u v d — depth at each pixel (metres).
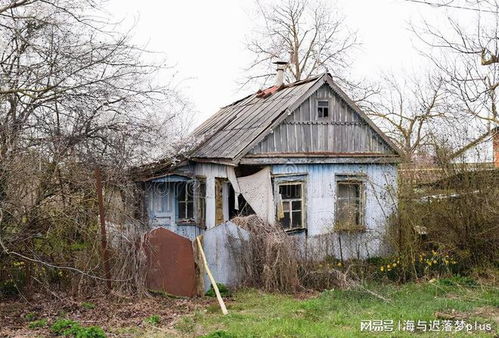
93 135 11.88
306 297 10.93
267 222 12.60
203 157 15.63
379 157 15.43
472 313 9.62
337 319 9.12
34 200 10.27
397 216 13.07
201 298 10.81
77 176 10.82
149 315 9.41
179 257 10.94
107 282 10.35
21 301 10.02
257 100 18.56
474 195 12.72
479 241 12.65
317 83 14.74
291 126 14.57
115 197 11.72
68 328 8.34
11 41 10.94
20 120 10.84
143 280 10.55
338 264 12.23
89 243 10.59
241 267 11.62
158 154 14.58
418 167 13.53
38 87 11.40
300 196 14.82
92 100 11.55
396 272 12.35
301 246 12.16
